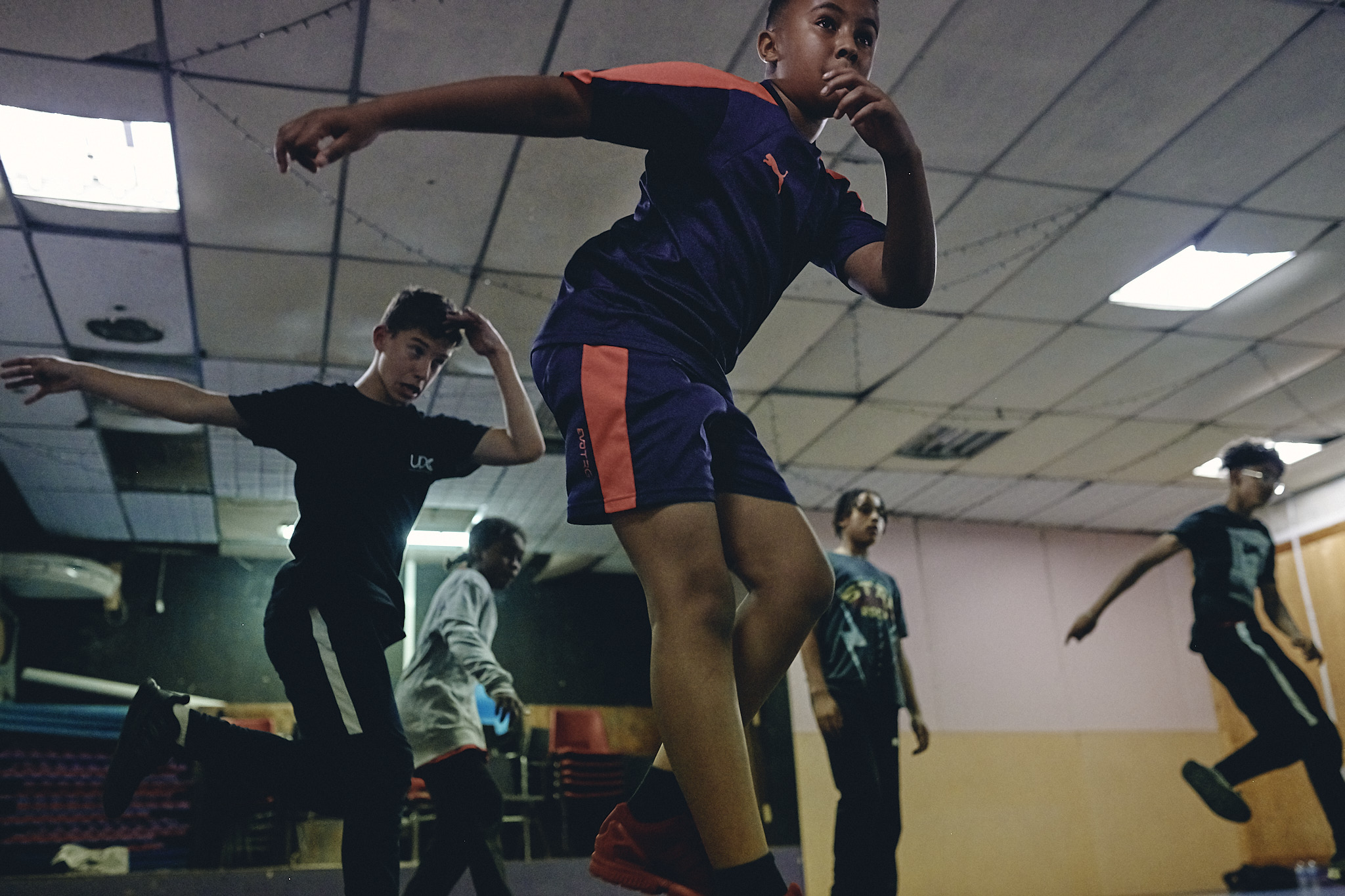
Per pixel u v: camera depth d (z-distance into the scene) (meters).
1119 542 9.36
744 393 6.41
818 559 1.01
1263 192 4.60
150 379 1.80
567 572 9.26
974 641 8.59
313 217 4.51
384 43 3.53
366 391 1.97
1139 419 6.98
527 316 5.37
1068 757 8.43
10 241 4.59
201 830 6.54
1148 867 8.22
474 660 2.65
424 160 4.17
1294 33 3.67
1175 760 8.68
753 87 1.08
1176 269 5.21
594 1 3.40
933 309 5.48
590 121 0.97
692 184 1.03
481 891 2.45
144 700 1.62
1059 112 4.02
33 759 6.46
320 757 1.64
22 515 7.92
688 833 1.00
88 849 6.32
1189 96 3.96
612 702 8.92
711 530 0.90
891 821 3.76
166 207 4.43
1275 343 6.02
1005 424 6.96
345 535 1.76
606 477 0.92
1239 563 4.15
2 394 5.91
